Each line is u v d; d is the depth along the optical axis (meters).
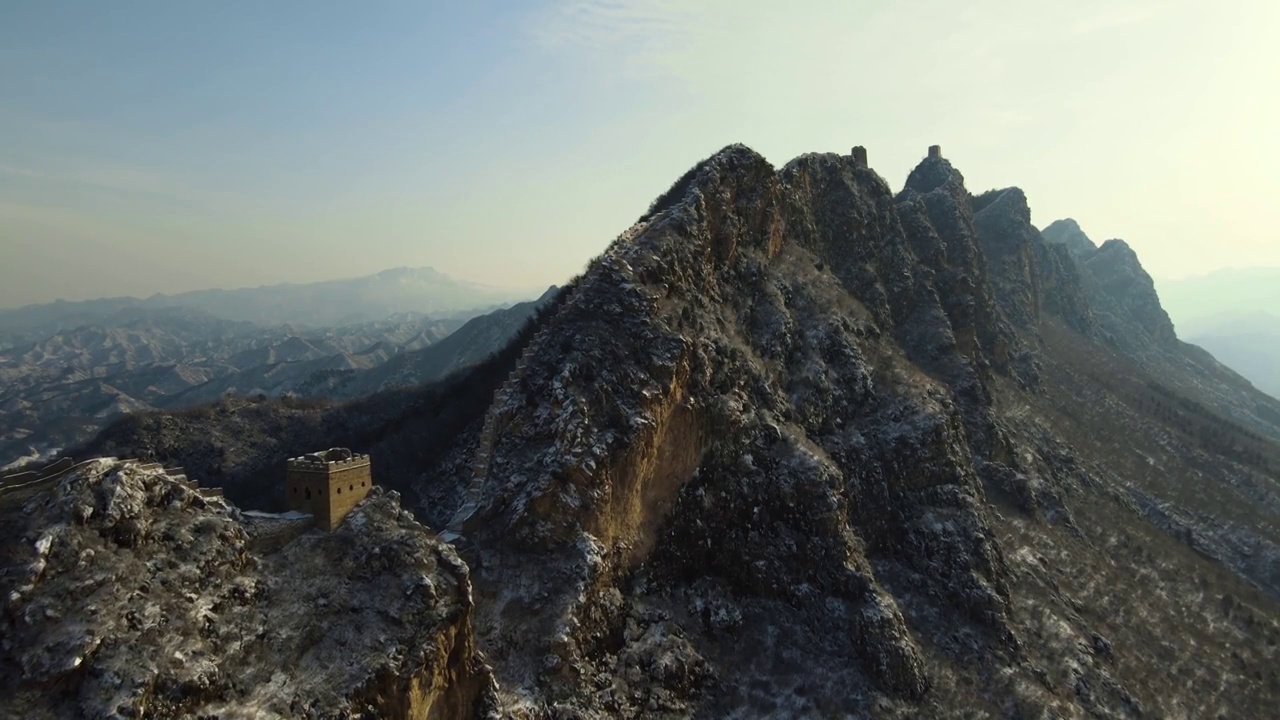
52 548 32.38
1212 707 71.81
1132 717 67.12
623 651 55.75
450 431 91.25
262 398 121.56
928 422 85.56
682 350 69.19
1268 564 106.06
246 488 97.12
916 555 78.38
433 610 40.34
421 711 38.16
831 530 70.81
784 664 62.16
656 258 75.50
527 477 60.03
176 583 34.75
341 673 35.69
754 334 85.31
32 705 28.34
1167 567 93.94
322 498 43.25
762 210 94.56
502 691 46.31
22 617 30.20
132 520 35.16
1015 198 185.62
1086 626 77.38
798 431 78.00
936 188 152.12
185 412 110.69
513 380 68.50
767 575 67.81
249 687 33.38
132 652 31.06
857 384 88.50
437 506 76.25
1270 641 84.75
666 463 66.81
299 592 38.88
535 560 56.25
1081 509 101.94
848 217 109.94
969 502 82.81
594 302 71.62
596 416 63.03
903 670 63.53
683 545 65.38
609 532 59.88
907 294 112.94
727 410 71.88
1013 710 64.06
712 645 61.50
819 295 96.00
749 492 70.56
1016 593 78.88
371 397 125.12
